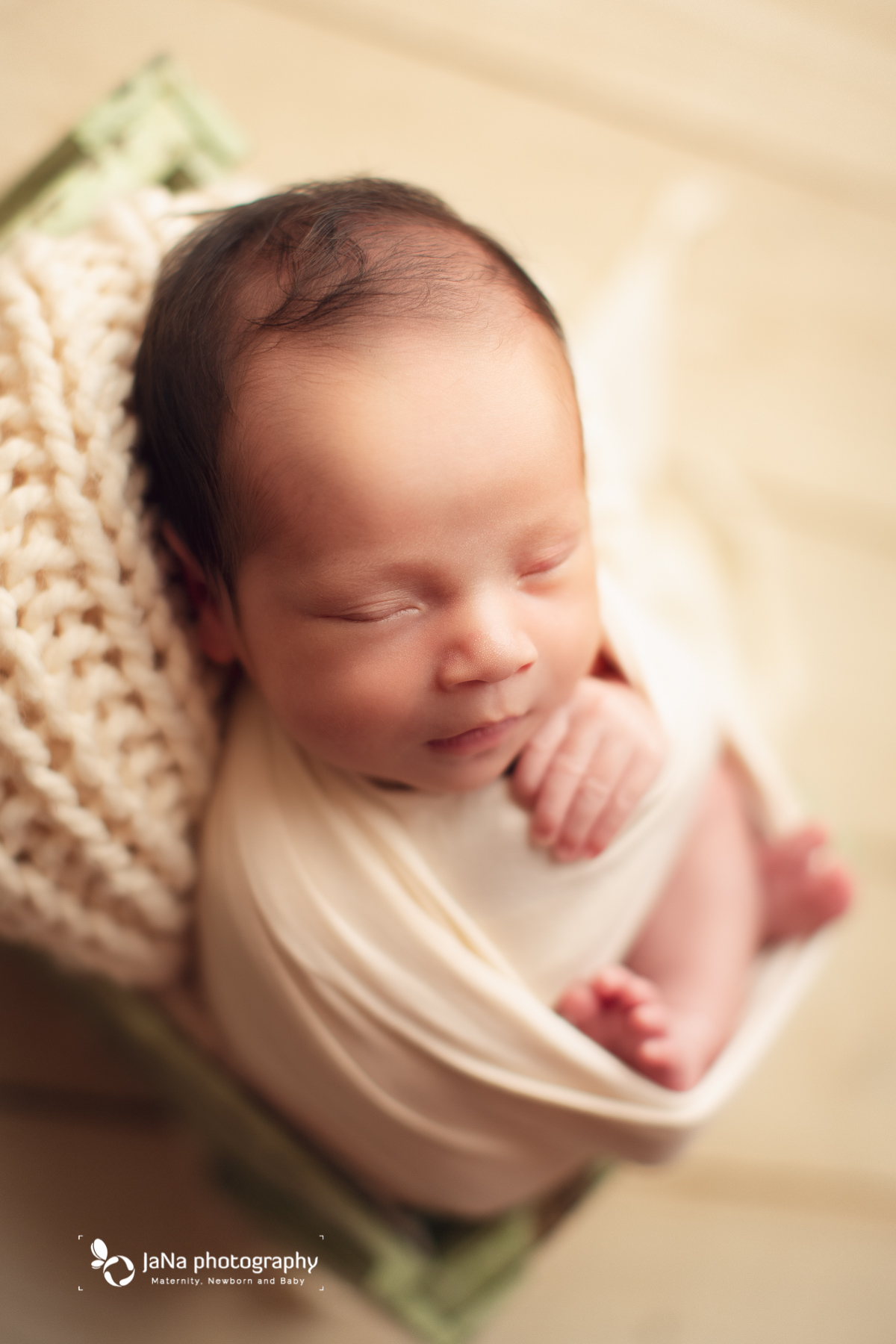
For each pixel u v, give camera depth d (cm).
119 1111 87
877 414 122
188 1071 72
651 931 74
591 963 65
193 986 71
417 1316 73
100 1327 81
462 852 59
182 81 66
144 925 63
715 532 113
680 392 118
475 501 47
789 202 123
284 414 47
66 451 51
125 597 54
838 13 124
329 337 47
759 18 123
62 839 57
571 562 53
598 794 59
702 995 72
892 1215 101
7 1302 80
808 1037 104
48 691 52
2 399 52
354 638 50
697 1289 95
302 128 109
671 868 70
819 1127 102
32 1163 84
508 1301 92
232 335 49
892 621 117
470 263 51
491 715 52
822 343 123
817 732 113
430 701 51
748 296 122
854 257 124
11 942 75
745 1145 100
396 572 48
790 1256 98
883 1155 102
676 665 67
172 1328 83
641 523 90
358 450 47
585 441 70
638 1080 60
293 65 109
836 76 124
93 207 62
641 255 108
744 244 122
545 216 115
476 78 115
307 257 50
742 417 119
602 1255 95
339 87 110
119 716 56
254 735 61
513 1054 59
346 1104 63
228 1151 79
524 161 115
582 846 60
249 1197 81
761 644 107
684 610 97
